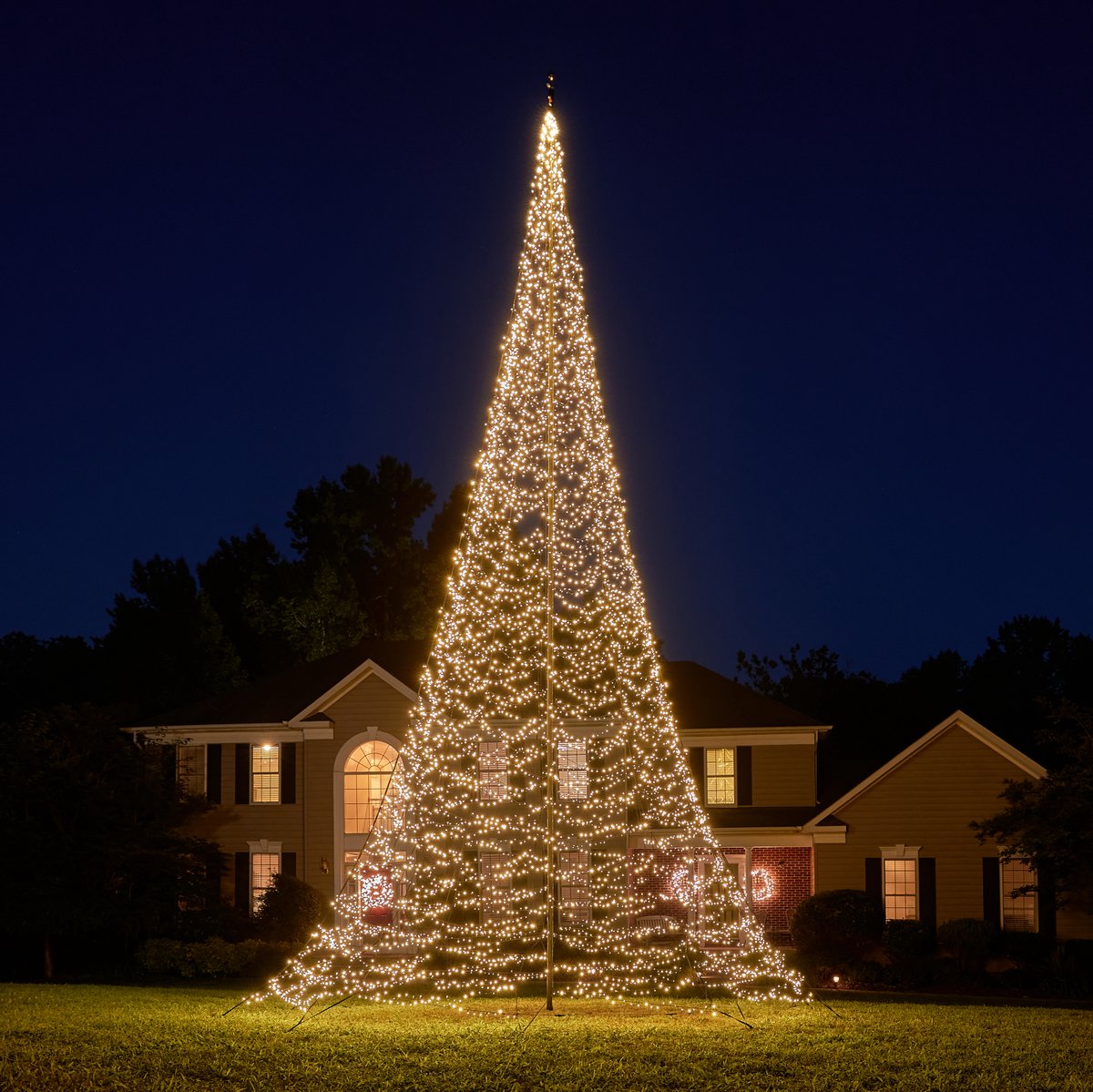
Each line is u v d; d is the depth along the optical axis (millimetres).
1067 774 28453
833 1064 16562
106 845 31172
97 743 32562
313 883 36094
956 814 32438
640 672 25578
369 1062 16672
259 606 55281
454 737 24984
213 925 32906
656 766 28922
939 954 29906
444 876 31828
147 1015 20469
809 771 35906
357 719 36625
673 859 34875
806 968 28875
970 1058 16922
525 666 24125
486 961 23453
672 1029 19000
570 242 21391
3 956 32656
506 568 23516
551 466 21203
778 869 35375
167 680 52688
